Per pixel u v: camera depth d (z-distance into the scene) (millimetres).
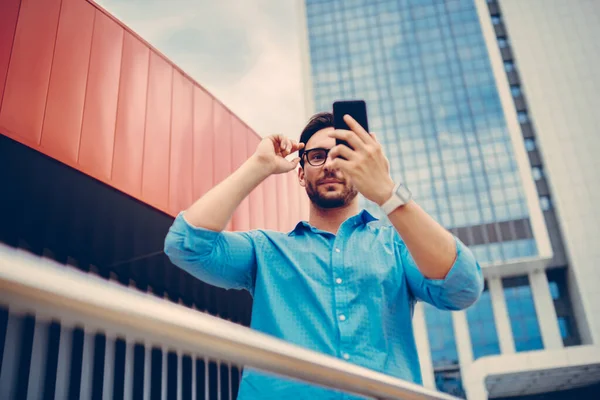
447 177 38469
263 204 6723
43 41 4137
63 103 4172
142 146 4844
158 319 499
